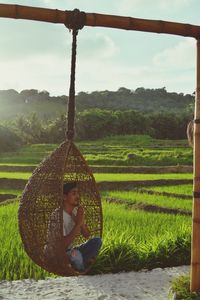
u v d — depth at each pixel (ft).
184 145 284.41
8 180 104.68
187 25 22.17
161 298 27.40
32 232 21.48
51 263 20.97
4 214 53.57
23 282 30.04
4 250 34.12
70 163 22.40
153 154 202.59
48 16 19.98
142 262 33.71
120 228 43.93
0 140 232.94
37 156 216.33
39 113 628.28
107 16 20.72
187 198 78.54
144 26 21.45
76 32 20.52
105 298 27.35
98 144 293.64
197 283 22.89
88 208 23.62
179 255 35.27
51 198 21.38
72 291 28.53
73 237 21.24
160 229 43.62
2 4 19.61
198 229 22.85
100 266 32.37
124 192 85.76
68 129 21.27
